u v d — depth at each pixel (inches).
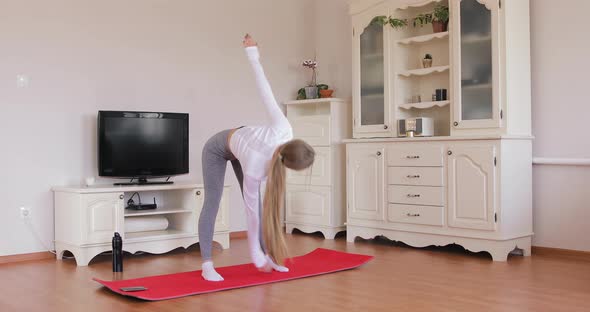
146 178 200.8
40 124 185.2
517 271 155.0
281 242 139.3
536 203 183.5
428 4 205.0
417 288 135.9
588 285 138.0
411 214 191.0
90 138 194.5
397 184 195.0
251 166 135.2
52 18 187.0
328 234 220.8
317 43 252.2
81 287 142.5
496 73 173.9
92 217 173.8
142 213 185.8
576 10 175.0
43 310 121.2
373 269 158.6
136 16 204.4
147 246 183.8
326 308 119.1
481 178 173.6
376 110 209.6
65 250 185.5
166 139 201.0
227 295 130.9
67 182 190.1
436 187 184.4
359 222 206.7
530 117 181.3
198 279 145.3
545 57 181.5
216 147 143.2
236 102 230.2
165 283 141.4
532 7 184.1
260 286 139.3
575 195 175.2
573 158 175.0
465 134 181.3
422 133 193.3
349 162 209.8
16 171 180.9
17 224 180.9
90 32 194.5
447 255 180.1
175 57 213.8
